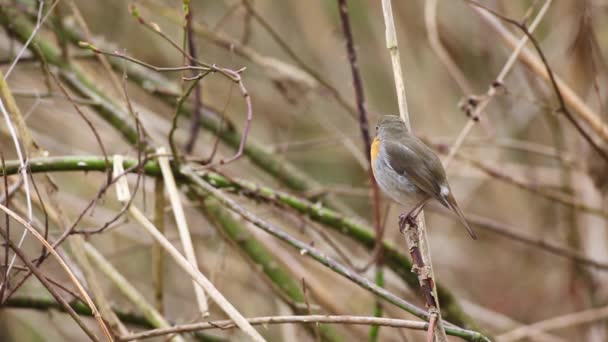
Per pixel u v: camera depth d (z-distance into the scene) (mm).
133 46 13234
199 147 11734
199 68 6785
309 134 15375
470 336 6914
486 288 14750
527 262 14805
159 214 8859
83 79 10570
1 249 9945
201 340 9914
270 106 14305
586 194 12375
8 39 11242
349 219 9656
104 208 11727
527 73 11836
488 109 14141
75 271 8328
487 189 15172
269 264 10383
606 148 11703
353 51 9422
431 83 13992
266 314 12211
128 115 9898
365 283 7262
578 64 12195
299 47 14344
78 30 10938
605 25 12711
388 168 8328
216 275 10203
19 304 8766
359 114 9570
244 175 12688
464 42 13914
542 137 14820
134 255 12891
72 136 12562
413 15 13883
